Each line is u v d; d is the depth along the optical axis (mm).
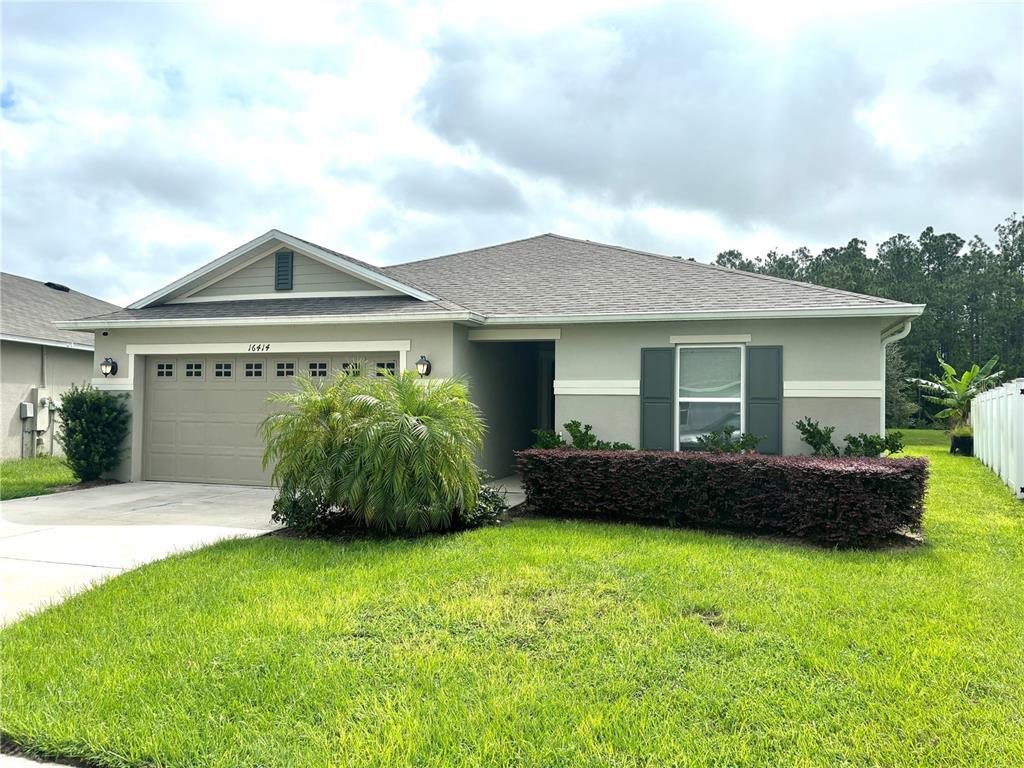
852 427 9914
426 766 3145
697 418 10695
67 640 4551
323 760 3172
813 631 4680
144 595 5469
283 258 12852
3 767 3217
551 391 16156
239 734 3404
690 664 4195
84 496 10945
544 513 9305
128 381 12617
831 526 7406
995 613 5066
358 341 11523
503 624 4828
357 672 4055
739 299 10719
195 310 12656
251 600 5316
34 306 18812
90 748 3297
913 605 5219
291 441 7785
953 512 9812
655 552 6828
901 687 3863
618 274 13305
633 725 3488
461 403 8531
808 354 10109
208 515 9297
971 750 3240
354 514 7828
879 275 54344
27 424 16484
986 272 53344
